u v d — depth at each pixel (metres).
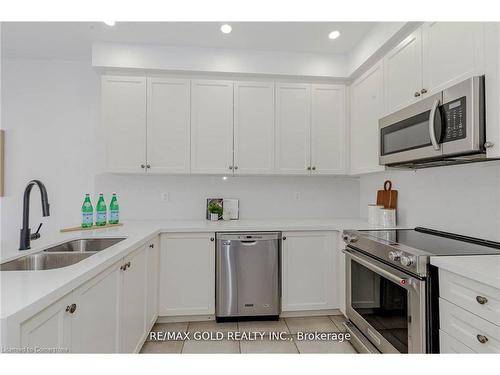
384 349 1.59
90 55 2.70
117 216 2.47
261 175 2.82
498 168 1.51
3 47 2.55
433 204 1.99
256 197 2.99
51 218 2.76
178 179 2.91
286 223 2.59
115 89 2.51
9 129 2.72
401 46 1.91
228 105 2.63
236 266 2.32
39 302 0.82
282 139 2.69
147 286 1.97
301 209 3.04
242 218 2.97
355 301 1.96
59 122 2.79
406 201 2.29
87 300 1.14
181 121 2.57
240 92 2.65
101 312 1.27
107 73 2.52
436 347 1.27
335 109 2.76
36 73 2.76
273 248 2.36
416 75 1.76
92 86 2.82
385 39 2.04
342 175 2.83
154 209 2.88
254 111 2.66
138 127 2.53
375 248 1.68
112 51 2.45
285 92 2.70
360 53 2.43
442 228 1.91
